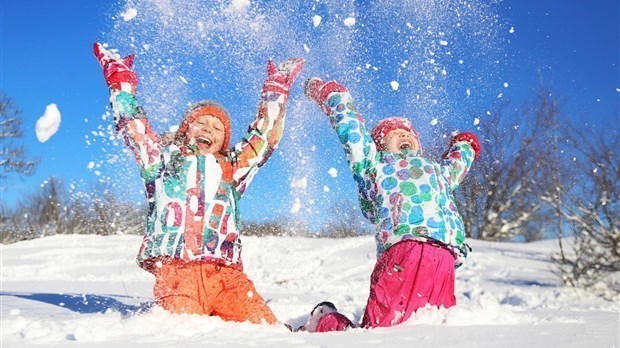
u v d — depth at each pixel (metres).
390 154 3.87
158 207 3.56
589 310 5.13
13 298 5.14
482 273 10.16
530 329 2.78
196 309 3.36
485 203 20.09
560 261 8.88
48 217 23.44
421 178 3.74
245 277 3.57
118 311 3.72
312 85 4.20
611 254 8.38
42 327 2.76
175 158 3.66
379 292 3.41
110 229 15.93
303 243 14.15
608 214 8.57
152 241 3.50
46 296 5.48
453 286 3.59
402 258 3.46
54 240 16.03
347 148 3.87
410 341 2.42
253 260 12.60
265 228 14.49
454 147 4.44
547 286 8.75
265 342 2.41
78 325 2.80
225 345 2.35
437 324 3.10
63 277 10.96
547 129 10.44
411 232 3.56
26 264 13.07
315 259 12.75
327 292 8.21
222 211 3.63
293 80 4.21
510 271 10.27
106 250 14.64
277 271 11.60
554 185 9.33
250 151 3.89
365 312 3.45
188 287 3.39
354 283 9.94
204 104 3.92
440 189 3.78
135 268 12.33
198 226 3.52
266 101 4.06
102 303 4.80
